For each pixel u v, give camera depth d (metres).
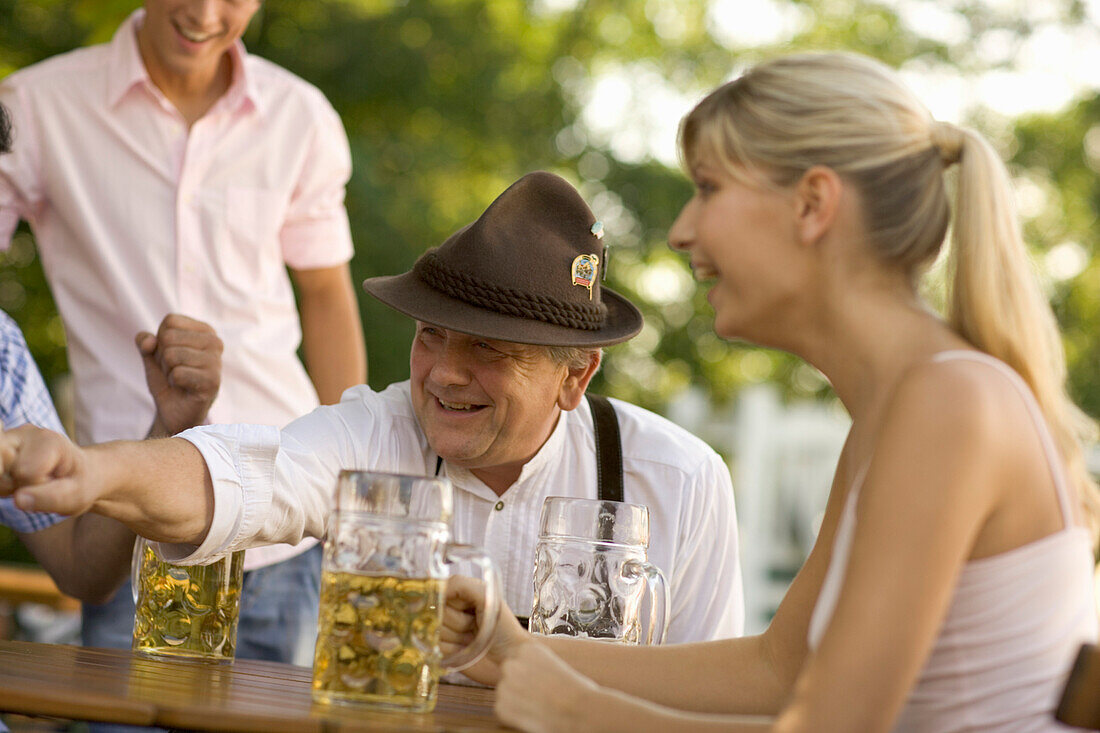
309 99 3.15
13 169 2.88
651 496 2.21
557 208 1.96
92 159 2.92
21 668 1.43
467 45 9.92
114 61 2.95
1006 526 1.26
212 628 1.78
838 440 8.58
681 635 2.28
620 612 1.77
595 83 11.73
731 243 1.38
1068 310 12.55
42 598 4.38
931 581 1.19
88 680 1.37
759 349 12.14
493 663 1.62
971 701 1.26
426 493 1.37
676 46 12.13
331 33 9.37
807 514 8.66
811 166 1.36
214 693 1.37
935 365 1.27
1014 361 1.35
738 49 12.28
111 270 2.90
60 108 2.91
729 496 2.30
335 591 1.36
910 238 1.36
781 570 8.66
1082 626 1.29
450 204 10.24
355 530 1.36
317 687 1.35
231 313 2.99
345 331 3.30
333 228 3.22
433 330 1.96
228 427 1.65
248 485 1.63
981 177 1.37
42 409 2.37
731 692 1.60
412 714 1.34
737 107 1.39
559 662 1.32
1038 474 1.27
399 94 9.70
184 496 1.55
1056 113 12.74
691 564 2.26
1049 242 12.70
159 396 2.10
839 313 1.37
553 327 1.92
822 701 1.19
